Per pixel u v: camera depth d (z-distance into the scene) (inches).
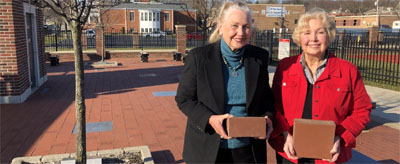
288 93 83.5
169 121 245.4
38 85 389.4
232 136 72.6
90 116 259.6
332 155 74.8
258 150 84.8
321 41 78.2
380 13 2513.5
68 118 254.2
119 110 279.7
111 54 757.9
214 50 80.0
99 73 519.5
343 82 79.1
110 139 205.3
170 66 615.8
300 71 82.4
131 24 2066.9
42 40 422.0
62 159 147.4
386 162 167.2
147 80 449.7
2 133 217.5
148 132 219.1
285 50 408.5
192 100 80.2
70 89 379.2
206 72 77.7
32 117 257.1
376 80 433.1
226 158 82.4
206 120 74.8
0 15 288.4
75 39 136.8
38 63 390.6
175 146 192.4
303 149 74.3
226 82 79.0
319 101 80.0
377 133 215.0
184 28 773.9
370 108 80.4
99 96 339.9
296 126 73.8
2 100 301.6
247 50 81.1
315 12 79.9
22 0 322.0
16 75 301.3
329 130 72.4
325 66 80.9
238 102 78.6
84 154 145.8
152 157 174.6
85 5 147.2
